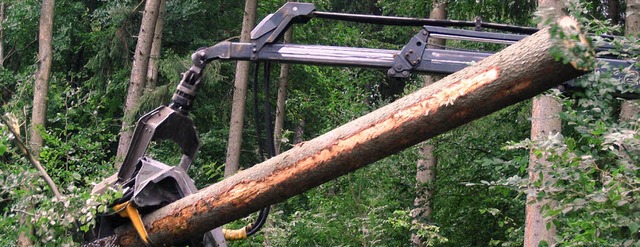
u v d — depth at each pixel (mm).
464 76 4410
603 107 4855
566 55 3986
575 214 5500
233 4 23922
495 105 4387
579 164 4676
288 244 11523
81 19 24484
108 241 5168
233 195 4867
